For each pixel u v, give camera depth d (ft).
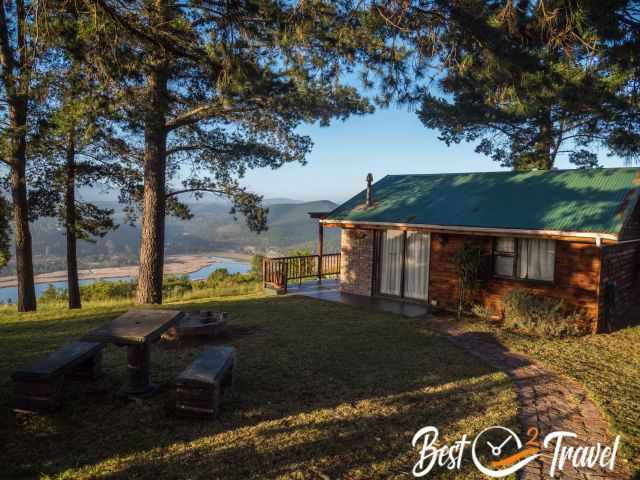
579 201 35.01
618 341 30.22
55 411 17.28
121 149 51.01
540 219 34.24
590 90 35.04
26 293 48.83
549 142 59.62
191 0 28.78
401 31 26.61
